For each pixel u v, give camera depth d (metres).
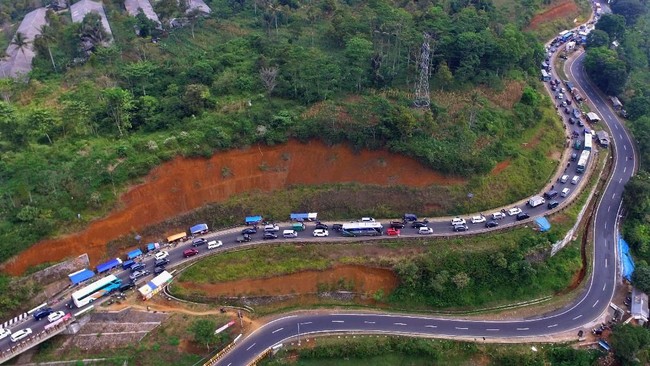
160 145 97.81
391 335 84.38
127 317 81.31
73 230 86.62
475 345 83.81
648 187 103.88
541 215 101.31
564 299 92.62
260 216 98.44
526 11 166.12
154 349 78.50
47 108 105.62
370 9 136.50
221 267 89.38
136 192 92.75
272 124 103.62
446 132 105.75
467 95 116.81
